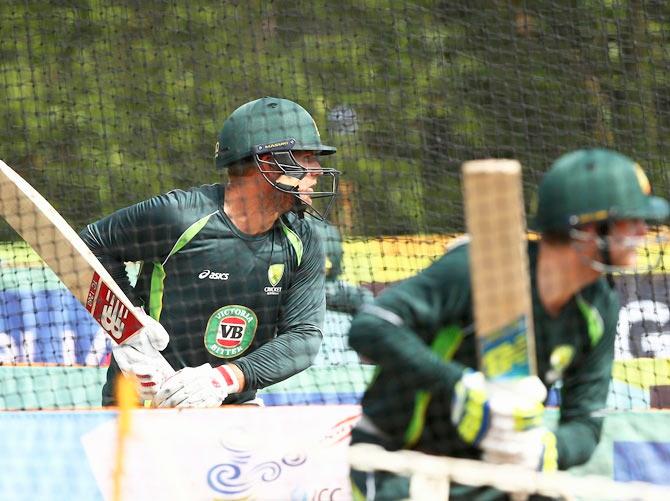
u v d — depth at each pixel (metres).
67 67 35.53
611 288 11.55
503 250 10.00
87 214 35.16
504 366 10.48
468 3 36.25
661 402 21.14
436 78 36.28
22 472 13.41
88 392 21.23
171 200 16.55
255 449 13.46
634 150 34.38
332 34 36.44
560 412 12.09
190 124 36.53
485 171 9.84
